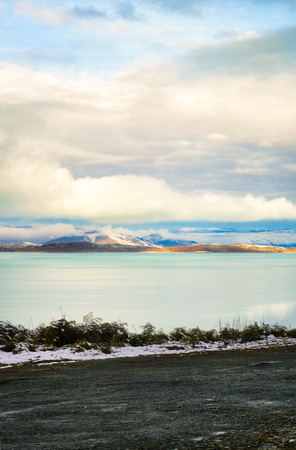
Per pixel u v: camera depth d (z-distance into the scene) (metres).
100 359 12.76
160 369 10.83
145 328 19.70
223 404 7.08
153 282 81.12
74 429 6.00
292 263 187.25
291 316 37.62
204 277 95.75
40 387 8.89
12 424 6.30
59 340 17.41
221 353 13.82
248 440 5.35
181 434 5.66
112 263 188.50
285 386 8.38
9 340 16.80
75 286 72.44
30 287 70.75
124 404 7.31
